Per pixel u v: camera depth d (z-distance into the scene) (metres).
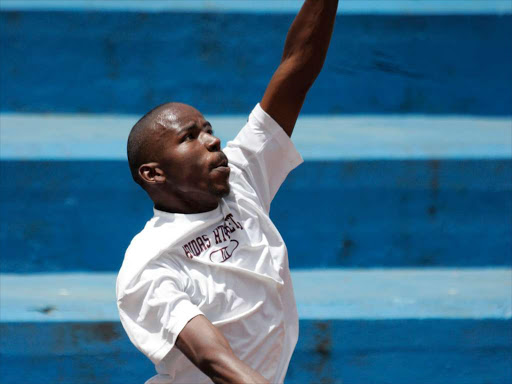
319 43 8.18
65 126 14.51
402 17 15.11
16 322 11.61
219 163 7.41
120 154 13.38
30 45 14.97
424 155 13.36
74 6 15.02
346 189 13.31
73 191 13.30
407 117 15.29
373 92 15.24
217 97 15.25
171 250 7.22
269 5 15.55
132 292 6.91
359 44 15.16
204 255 7.35
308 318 11.72
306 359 11.80
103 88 15.12
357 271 13.34
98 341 11.77
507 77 15.30
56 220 13.30
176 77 15.19
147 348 6.73
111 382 11.81
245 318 7.25
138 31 15.09
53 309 11.91
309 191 13.30
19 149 13.35
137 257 7.10
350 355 11.82
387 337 11.81
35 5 15.04
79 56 15.05
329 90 15.20
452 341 11.87
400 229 13.41
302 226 13.35
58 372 11.78
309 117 15.19
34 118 14.95
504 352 11.92
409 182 13.35
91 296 12.35
